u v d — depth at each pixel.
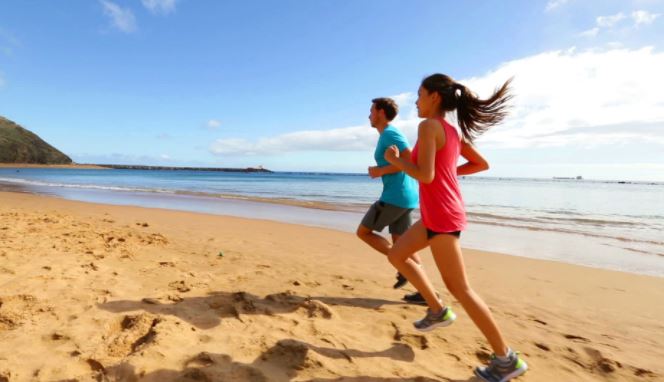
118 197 16.92
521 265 5.48
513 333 2.83
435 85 2.07
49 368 1.91
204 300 3.03
